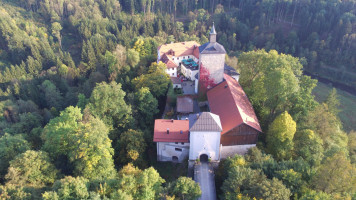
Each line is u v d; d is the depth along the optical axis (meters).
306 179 48.81
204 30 178.88
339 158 43.88
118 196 39.09
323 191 44.78
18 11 195.75
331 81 146.75
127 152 62.38
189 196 45.59
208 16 190.25
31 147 67.38
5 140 60.50
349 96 132.62
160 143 63.91
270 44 165.00
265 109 75.94
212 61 79.06
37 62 142.00
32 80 131.12
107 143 54.41
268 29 178.75
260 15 180.12
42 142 71.19
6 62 153.00
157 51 121.62
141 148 63.59
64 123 59.84
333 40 152.62
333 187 43.19
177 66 105.81
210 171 58.72
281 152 61.50
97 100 68.38
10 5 199.38
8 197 40.88
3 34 159.00
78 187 40.03
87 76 136.50
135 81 91.00
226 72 91.00
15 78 127.12
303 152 60.47
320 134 70.44
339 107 123.62
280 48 165.12
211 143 58.56
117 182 44.16
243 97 74.38
